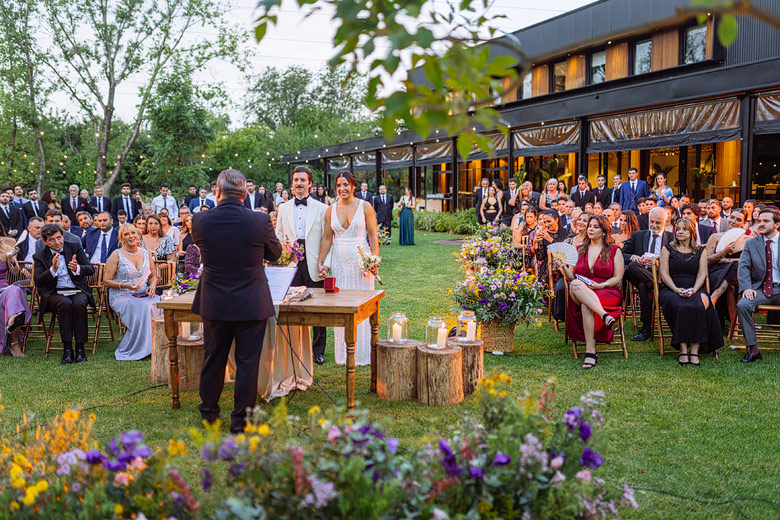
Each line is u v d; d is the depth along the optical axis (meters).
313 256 5.51
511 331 6.00
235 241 3.76
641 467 3.44
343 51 1.50
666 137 12.28
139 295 6.21
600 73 17.56
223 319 3.79
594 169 16.94
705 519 2.90
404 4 1.45
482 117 1.45
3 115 25.73
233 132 39.03
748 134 10.63
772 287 5.70
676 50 15.38
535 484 2.05
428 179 25.44
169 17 23.33
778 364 5.49
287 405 4.56
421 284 9.79
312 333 5.79
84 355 5.92
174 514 1.95
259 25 1.53
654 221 6.87
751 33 13.60
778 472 3.39
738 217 6.79
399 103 1.42
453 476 2.02
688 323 5.47
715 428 4.00
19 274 6.88
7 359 5.99
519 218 8.62
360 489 1.88
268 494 1.91
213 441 2.11
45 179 33.03
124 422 4.20
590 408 2.47
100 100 24.50
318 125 54.09
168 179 28.38
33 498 1.89
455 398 4.52
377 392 4.76
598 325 5.66
